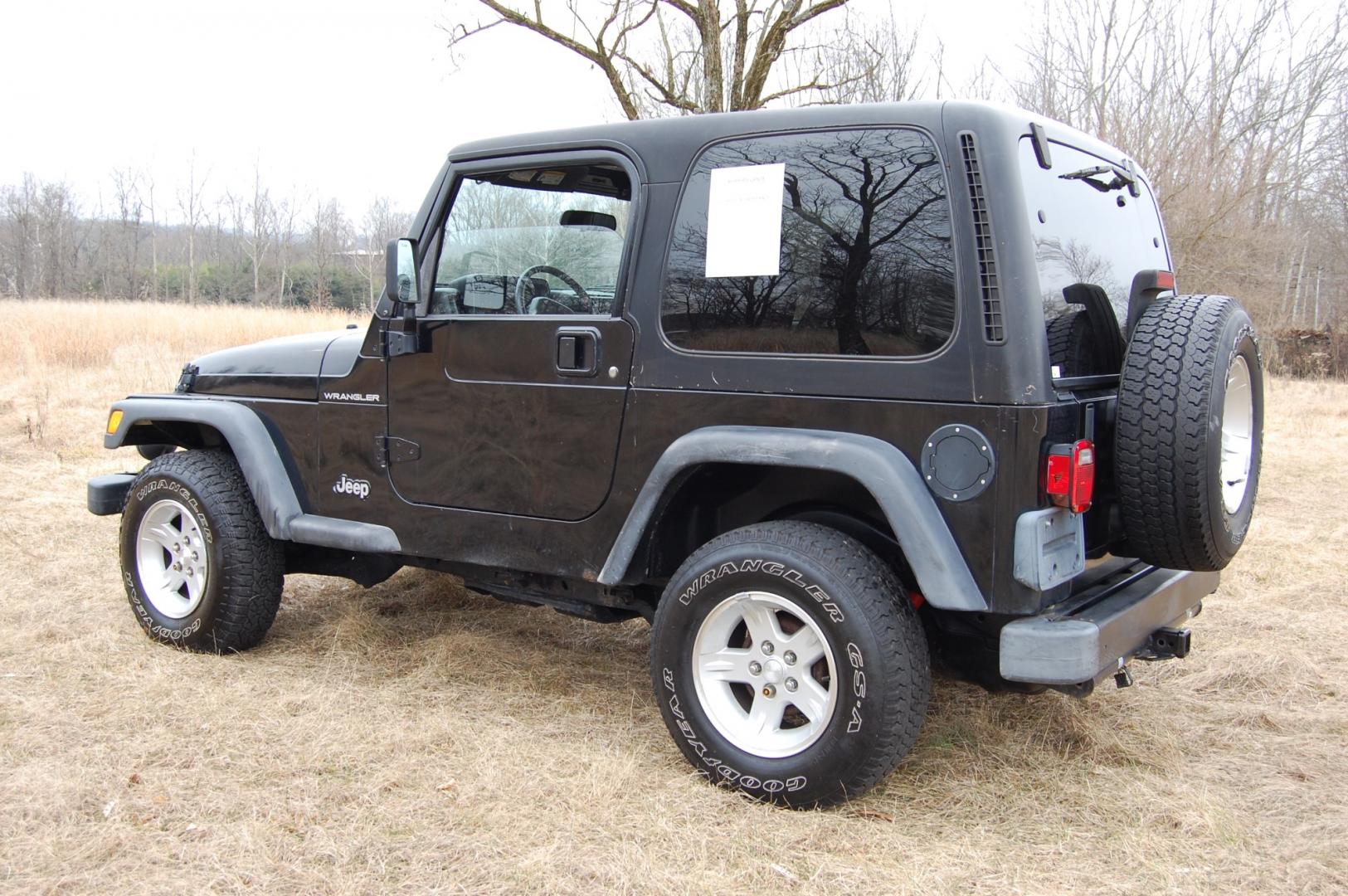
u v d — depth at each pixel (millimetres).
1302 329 17562
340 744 3217
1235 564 5461
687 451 2936
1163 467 2621
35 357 13953
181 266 52688
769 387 2877
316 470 3881
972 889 2482
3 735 3229
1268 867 2584
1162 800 2910
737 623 2973
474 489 3477
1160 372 2643
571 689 3795
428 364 3549
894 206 2736
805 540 2805
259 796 2859
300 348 3982
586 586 3414
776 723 2900
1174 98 10094
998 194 2604
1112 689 3809
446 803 2852
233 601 3943
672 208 3082
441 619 4625
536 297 3361
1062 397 2664
